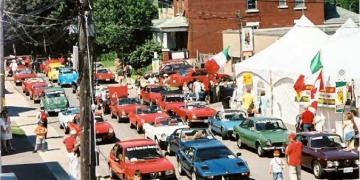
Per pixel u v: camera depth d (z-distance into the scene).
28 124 41.09
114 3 70.19
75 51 18.12
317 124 30.84
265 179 23.48
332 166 22.55
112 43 70.50
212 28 65.56
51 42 81.94
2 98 31.53
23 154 30.58
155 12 71.81
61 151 31.23
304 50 37.72
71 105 48.31
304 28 40.44
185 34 67.38
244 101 38.62
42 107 45.78
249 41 49.91
